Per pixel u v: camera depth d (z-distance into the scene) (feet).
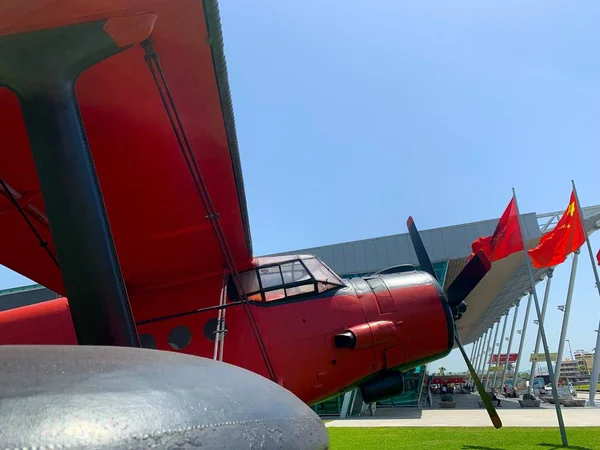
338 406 79.46
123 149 13.62
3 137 12.01
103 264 5.83
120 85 11.28
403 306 19.77
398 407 96.89
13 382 1.95
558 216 73.00
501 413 68.23
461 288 23.17
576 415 59.57
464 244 79.41
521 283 109.19
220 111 12.84
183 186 15.84
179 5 9.24
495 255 39.96
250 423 2.32
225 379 2.65
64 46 6.53
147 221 17.12
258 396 2.61
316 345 18.61
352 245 84.23
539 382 162.09
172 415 2.07
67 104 6.43
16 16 6.17
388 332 19.01
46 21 6.32
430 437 37.99
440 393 165.99
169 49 10.46
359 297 19.83
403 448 31.83
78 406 1.88
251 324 17.01
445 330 19.72
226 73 11.67
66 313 20.33
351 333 18.71
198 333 19.03
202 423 2.12
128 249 18.25
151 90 11.67
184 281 20.53
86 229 5.89
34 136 6.26
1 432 1.62
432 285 20.61
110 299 5.72
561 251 44.47
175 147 13.94
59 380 2.05
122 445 1.80
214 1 9.56
